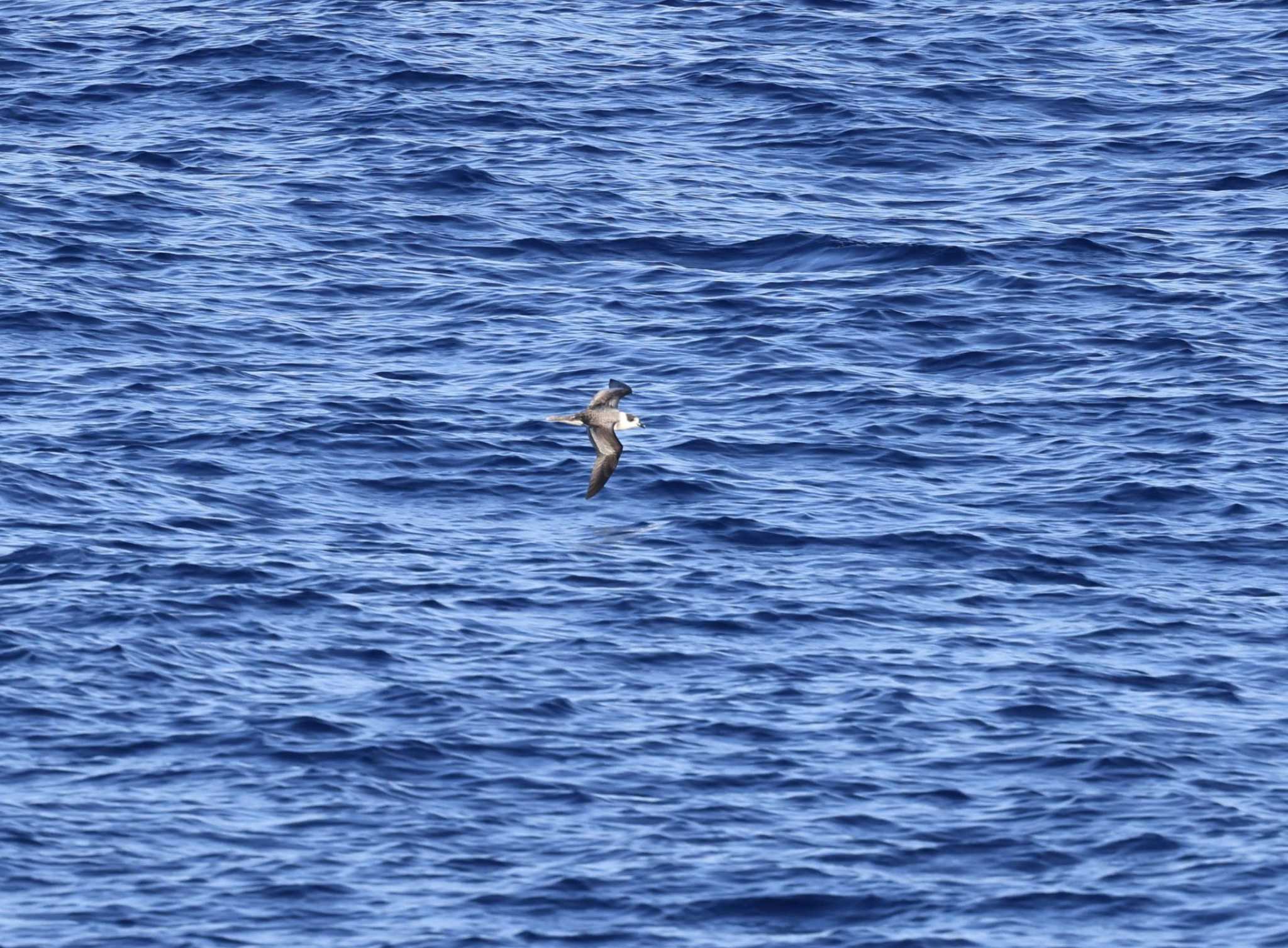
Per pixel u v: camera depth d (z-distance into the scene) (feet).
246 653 450.30
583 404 610.24
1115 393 623.36
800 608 485.56
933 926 362.33
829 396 620.08
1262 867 380.17
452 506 543.80
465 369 637.71
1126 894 372.38
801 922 363.76
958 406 614.75
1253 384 626.23
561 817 392.88
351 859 376.89
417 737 417.49
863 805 399.65
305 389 614.34
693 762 413.39
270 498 539.70
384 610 474.90
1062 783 408.46
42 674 433.48
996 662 460.96
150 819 385.70
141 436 572.92
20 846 375.25
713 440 586.04
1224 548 524.93
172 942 351.46
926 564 513.04
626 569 505.25
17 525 508.94
